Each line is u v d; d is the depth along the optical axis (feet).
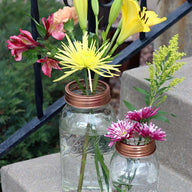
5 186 5.03
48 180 4.64
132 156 3.43
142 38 5.06
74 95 3.56
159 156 4.85
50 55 3.29
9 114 8.34
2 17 11.16
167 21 5.11
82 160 3.85
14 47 3.29
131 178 3.61
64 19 3.42
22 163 5.02
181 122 4.42
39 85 4.75
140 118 3.46
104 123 3.74
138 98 4.89
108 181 3.94
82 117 3.71
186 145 4.45
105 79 7.16
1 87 8.52
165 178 4.59
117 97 11.77
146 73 4.95
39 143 8.63
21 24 4.48
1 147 4.97
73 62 3.26
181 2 5.86
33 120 4.99
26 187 4.51
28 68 9.12
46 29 3.36
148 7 6.25
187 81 4.78
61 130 3.90
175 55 3.55
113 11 3.38
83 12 3.43
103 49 3.26
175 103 4.43
